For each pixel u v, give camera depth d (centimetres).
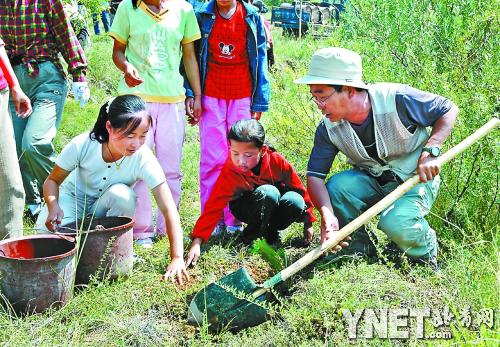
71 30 502
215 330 345
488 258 367
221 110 484
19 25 483
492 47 470
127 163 399
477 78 465
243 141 393
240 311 341
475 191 432
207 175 493
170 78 468
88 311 350
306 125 568
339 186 403
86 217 418
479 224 414
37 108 490
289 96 656
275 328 333
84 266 375
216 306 341
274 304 362
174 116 474
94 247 371
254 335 336
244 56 479
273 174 433
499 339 282
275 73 909
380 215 394
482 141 425
